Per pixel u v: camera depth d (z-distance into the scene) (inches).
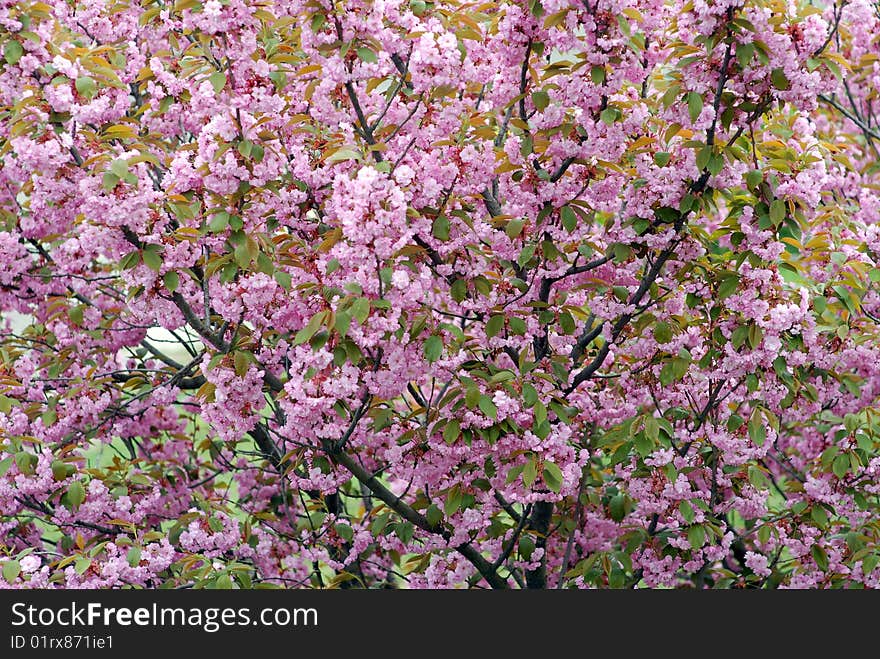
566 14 184.5
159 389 262.5
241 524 263.9
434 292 229.6
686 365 215.6
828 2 208.5
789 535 241.1
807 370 237.8
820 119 345.1
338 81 190.5
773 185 195.3
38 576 201.9
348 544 267.1
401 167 173.0
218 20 180.1
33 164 188.9
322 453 231.3
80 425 258.7
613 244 205.5
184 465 295.9
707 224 304.0
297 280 202.8
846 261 228.1
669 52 224.7
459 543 219.3
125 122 229.0
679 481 217.5
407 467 213.2
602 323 237.3
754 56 179.9
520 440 195.9
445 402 193.6
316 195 211.8
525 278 223.8
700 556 231.9
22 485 221.8
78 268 255.3
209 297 209.9
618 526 261.3
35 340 273.7
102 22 243.6
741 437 226.1
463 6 216.7
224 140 189.2
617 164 209.3
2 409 224.4
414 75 186.7
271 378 213.2
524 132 198.5
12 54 195.9
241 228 190.9
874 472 234.4
